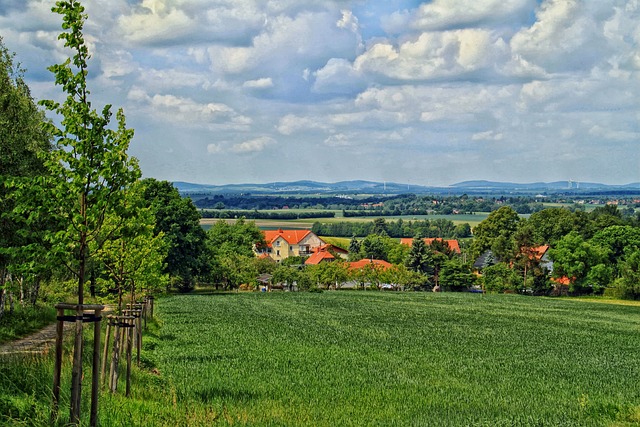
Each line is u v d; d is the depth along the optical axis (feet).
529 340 154.71
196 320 172.14
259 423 55.62
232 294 320.91
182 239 269.03
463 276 393.91
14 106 84.53
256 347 117.39
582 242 368.48
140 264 82.02
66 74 42.75
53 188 42.04
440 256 419.33
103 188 43.29
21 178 41.68
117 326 58.23
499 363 111.65
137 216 45.57
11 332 95.40
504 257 434.30
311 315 211.82
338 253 565.94
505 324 198.80
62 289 124.47
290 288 385.50
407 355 116.47
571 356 127.75
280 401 68.49
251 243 495.41
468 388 83.97
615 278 363.97
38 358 59.16
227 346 116.16
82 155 42.70
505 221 484.33
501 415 65.82
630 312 261.24
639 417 66.49
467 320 208.74
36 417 42.27
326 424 58.85
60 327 42.06
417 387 82.33
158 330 136.05
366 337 148.05
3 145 77.77
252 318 187.73
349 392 76.84
